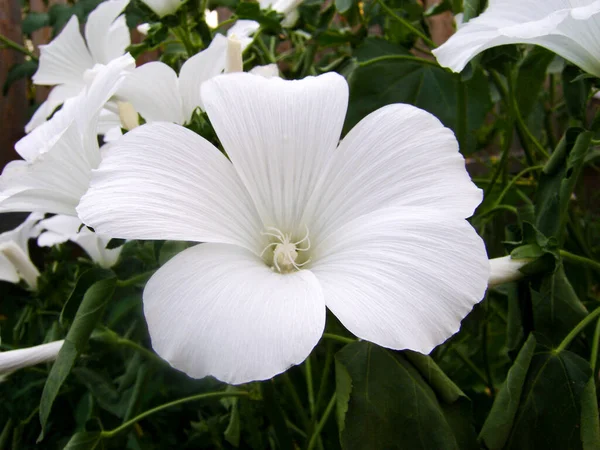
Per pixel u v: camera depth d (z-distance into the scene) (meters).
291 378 0.19
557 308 0.14
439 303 0.09
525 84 0.20
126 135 0.11
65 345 0.12
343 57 0.21
